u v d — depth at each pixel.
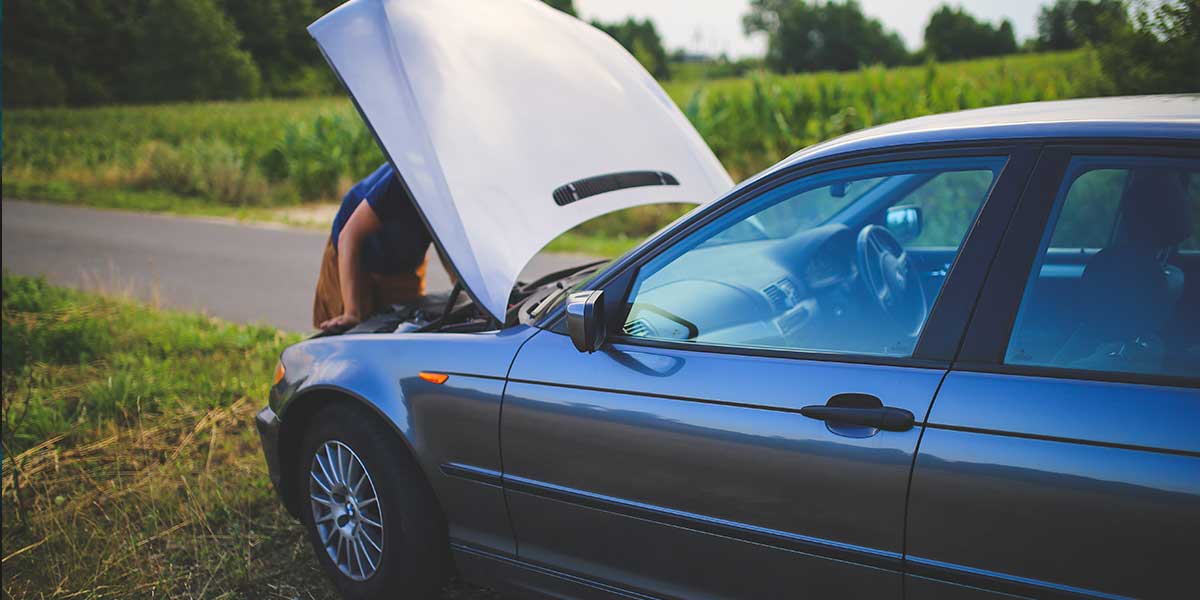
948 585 1.78
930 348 1.85
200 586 3.08
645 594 2.26
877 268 2.61
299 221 12.84
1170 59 6.18
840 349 2.07
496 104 3.05
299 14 86.81
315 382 2.81
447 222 2.68
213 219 13.25
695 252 2.35
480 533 2.57
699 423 2.06
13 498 3.78
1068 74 10.77
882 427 1.82
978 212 1.86
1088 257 1.81
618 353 2.25
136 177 17.67
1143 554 1.56
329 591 3.02
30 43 70.94
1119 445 1.59
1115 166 1.75
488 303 2.57
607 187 3.10
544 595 2.49
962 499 1.73
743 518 2.03
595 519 2.29
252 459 4.08
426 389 2.56
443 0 3.29
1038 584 1.68
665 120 3.60
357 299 3.62
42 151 22.83
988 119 2.01
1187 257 1.77
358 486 2.78
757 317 2.26
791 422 1.94
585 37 3.74
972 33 92.25
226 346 5.86
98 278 8.50
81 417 4.65
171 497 3.70
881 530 1.84
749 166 13.58
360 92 2.85
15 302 6.90
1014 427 1.69
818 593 1.97
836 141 2.19
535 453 2.35
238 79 75.12
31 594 3.04
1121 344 1.71
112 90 73.81
